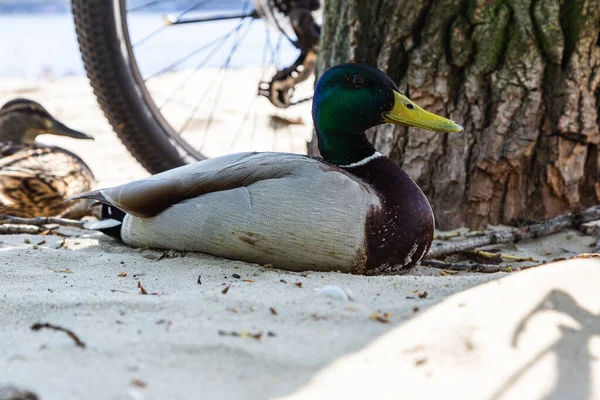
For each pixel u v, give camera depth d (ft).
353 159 12.17
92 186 17.81
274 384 7.23
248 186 11.35
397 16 14.74
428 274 12.37
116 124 18.43
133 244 12.92
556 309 8.42
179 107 29.43
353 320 8.66
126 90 18.12
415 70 14.78
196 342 8.01
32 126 19.17
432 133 14.88
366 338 8.14
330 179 10.99
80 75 37.91
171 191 11.83
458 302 8.74
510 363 7.50
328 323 8.60
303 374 7.41
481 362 7.52
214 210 11.44
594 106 14.56
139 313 9.05
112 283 10.70
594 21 14.23
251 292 9.78
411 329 8.24
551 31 14.21
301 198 10.94
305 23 19.21
